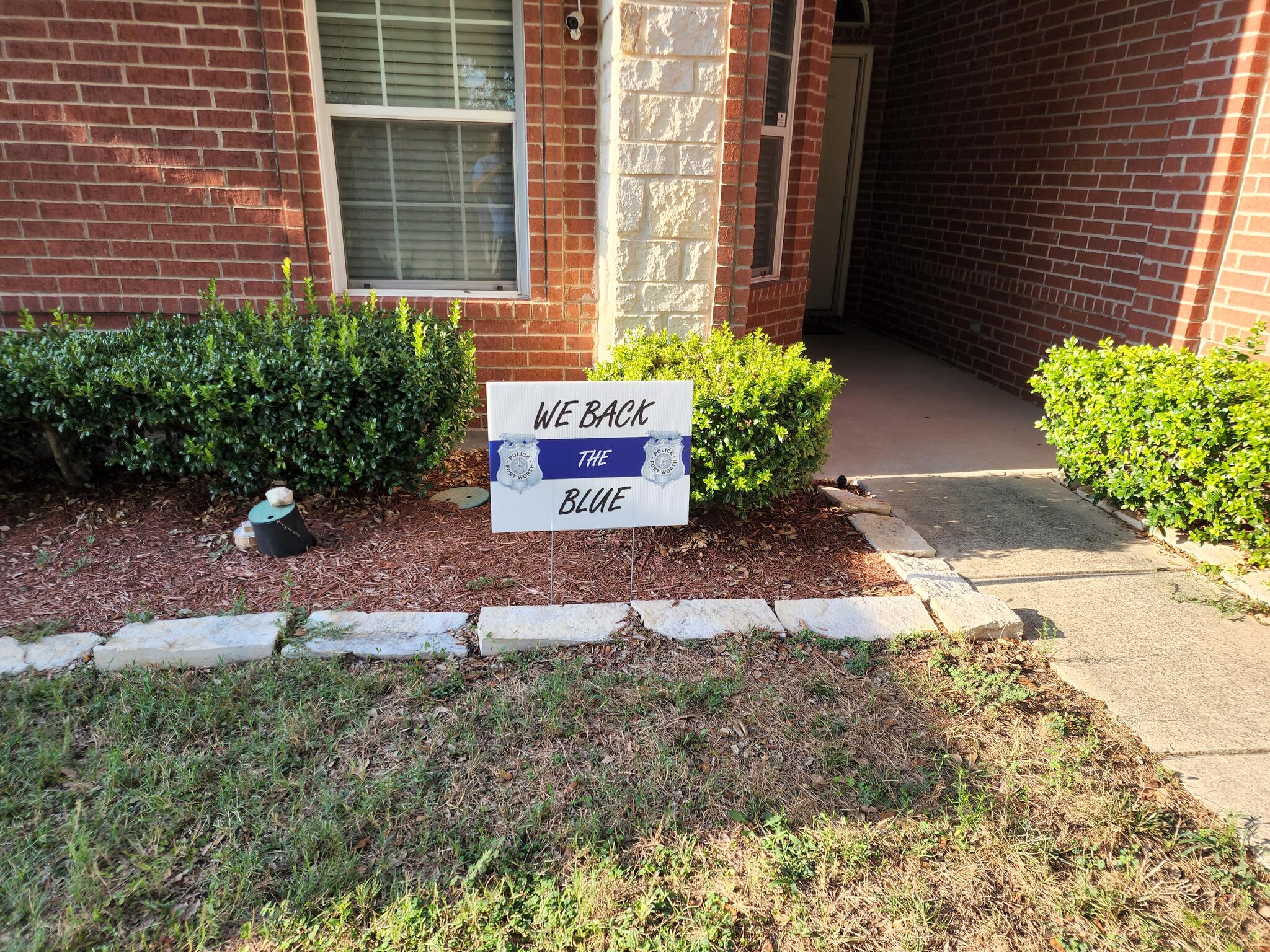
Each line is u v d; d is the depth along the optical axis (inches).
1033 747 110.6
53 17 170.7
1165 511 163.8
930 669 125.9
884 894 89.5
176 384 151.6
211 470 166.4
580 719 111.9
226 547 152.2
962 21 293.7
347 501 172.2
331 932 83.4
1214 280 192.4
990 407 257.6
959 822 99.0
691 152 168.7
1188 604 147.3
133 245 188.4
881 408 252.7
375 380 158.9
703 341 181.0
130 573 142.5
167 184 184.7
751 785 102.5
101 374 149.8
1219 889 91.5
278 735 107.4
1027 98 259.4
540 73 188.9
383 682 117.3
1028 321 262.5
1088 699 121.8
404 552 153.0
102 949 81.0
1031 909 88.7
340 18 185.5
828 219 367.6
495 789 101.3
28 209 182.9
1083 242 237.3
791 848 94.5
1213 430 152.7
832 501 181.6
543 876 90.4
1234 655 132.6
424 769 102.6
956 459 213.5
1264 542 147.8
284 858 91.4
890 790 102.2
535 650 126.7
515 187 203.9
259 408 156.0
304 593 138.9
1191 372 163.9
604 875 90.1
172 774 101.7
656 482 134.5
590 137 195.3
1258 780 106.5
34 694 112.3
